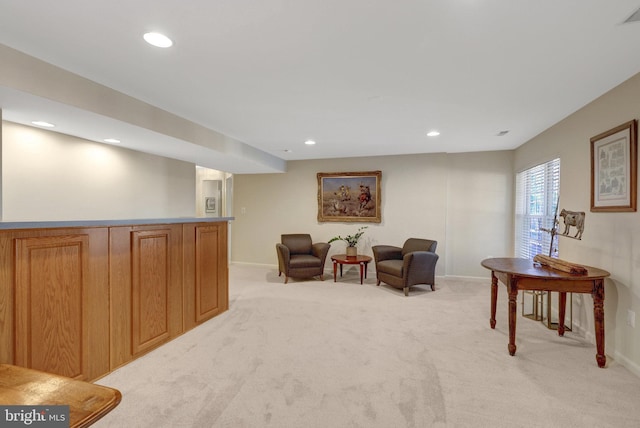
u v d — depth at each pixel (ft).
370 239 19.02
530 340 9.45
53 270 6.23
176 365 7.87
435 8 5.20
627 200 7.82
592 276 7.79
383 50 6.61
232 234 22.21
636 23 5.58
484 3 5.06
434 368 7.80
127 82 8.35
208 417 5.94
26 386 3.63
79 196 11.57
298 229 20.66
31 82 6.96
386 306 12.85
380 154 18.47
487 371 7.65
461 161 17.69
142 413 6.03
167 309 9.16
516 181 16.33
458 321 11.10
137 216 13.94
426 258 14.76
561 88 8.51
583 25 5.65
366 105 9.98
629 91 7.84
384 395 6.66
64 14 5.43
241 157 15.42
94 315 7.07
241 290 15.39
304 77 7.97
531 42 6.23
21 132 9.84
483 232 17.34
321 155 18.84
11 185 9.66
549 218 12.85
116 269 7.59
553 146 12.01
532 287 8.28
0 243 5.40
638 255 7.48
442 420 5.88
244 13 5.39
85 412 3.16
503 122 11.74
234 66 7.39
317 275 17.49
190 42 6.36
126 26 5.80
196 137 12.23
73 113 8.38
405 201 18.39
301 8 5.24
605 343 8.65
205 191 25.54
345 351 8.73
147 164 14.40
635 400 6.50
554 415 6.04
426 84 8.34
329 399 6.52
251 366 7.86
